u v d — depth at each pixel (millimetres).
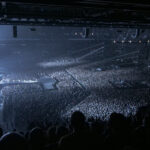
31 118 19516
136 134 3348
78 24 10992
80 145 2994
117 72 41375
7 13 8336
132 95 27109
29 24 10484
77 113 3191
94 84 32375
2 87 29906
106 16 9352
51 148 3457
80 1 4969
